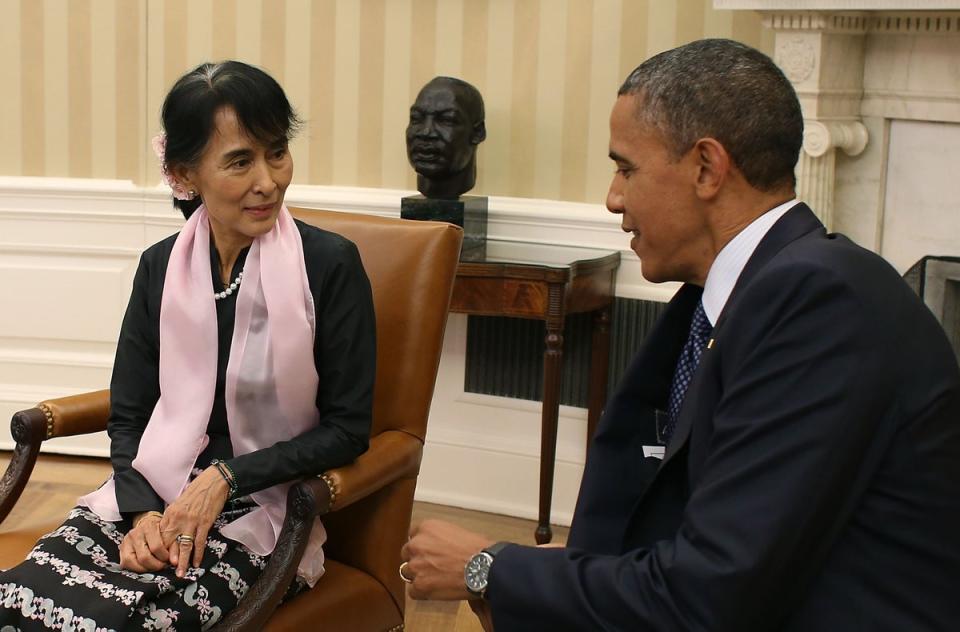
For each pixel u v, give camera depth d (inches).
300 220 101.5
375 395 96.9
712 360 58.2
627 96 61.1
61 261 169.6
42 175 170.2
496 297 137.3
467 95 144.0
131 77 166.9
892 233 134.9
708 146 58.9
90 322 170.2
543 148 152.9
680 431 60.2
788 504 51.8
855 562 54.2
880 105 132.8
